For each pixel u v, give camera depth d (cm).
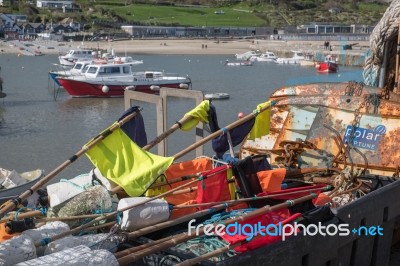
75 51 7344
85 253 479
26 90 4628
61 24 15162
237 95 4291
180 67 7544
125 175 621
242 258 516
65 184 654
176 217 597
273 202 642
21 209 620
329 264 627
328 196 698
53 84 4997
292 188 711
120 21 16938
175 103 3678
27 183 901
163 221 571
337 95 909
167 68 7312
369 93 893
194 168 726
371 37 1030
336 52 9250
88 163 1981
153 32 15712
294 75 6281
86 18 16250
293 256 566
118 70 4528
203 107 727
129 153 634
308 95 933
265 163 745
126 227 548
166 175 703
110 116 3444
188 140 2350
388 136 847
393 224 755
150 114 3130
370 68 1050
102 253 483
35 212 596
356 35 14600
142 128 687
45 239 512
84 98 4250
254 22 18588
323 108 909
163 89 992
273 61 8744
